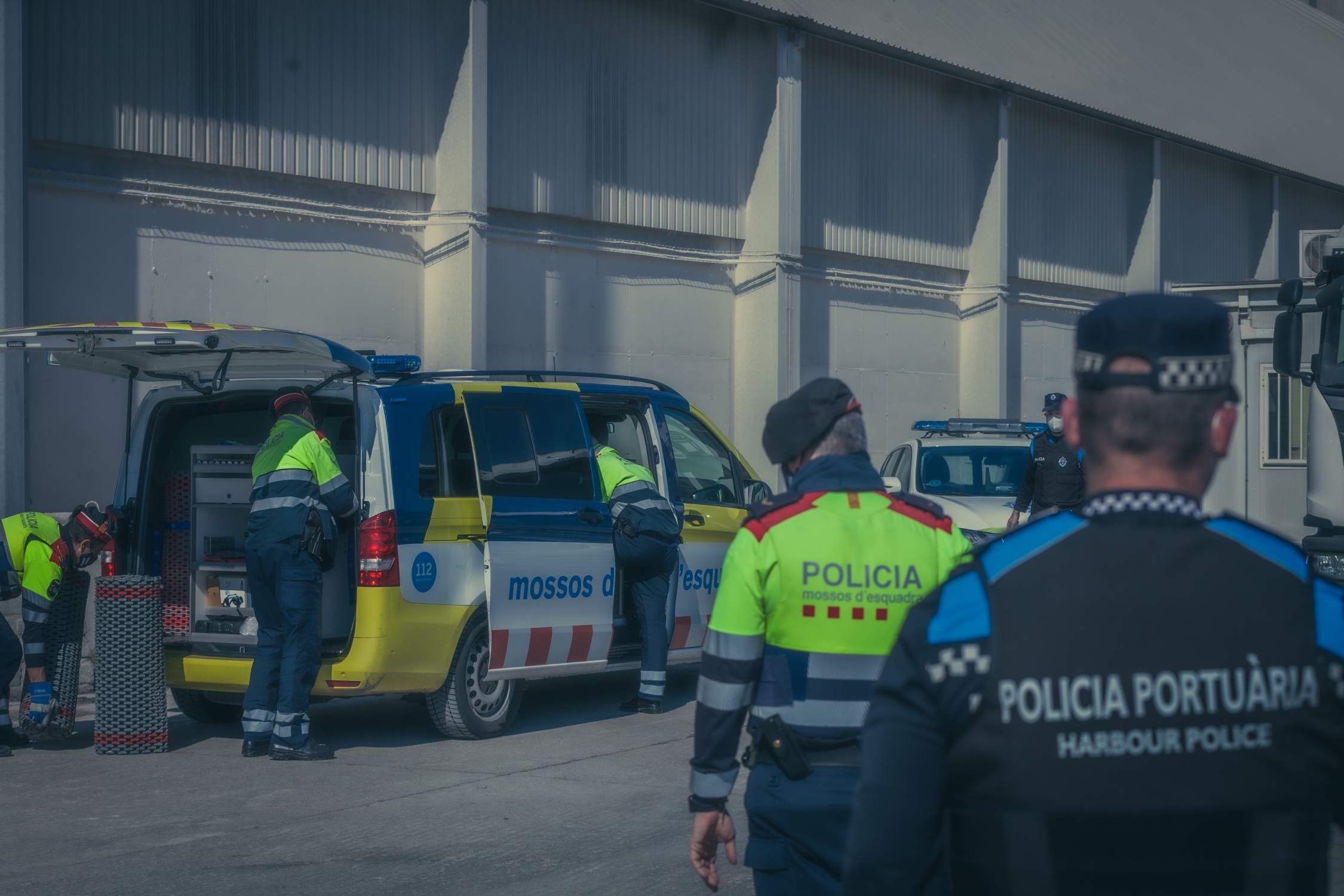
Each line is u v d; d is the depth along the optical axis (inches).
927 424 549.0
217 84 484.7
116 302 462.9
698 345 683.4
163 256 475.2
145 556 332.2
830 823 121.0
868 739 70.5
